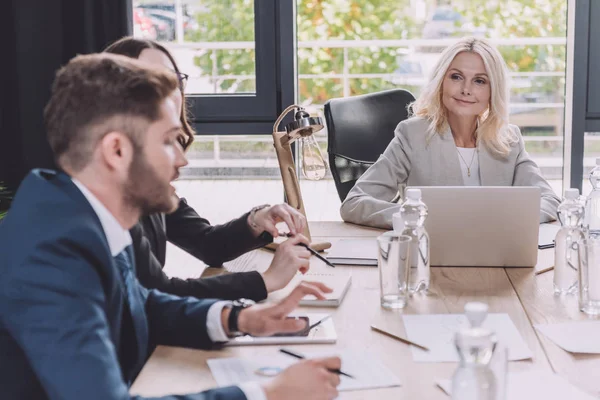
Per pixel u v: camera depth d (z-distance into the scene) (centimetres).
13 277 109
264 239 210
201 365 141
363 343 149
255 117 379
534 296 178
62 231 113
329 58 552
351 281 193
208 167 451
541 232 239
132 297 138
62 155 122
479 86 277
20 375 113
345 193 312
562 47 510
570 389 125
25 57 358
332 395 116
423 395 125
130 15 362
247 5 375
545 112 494
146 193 123
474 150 288
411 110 326
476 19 526
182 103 219
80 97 119
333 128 310
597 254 162
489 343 102
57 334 106
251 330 147
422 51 543
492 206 199
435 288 185
